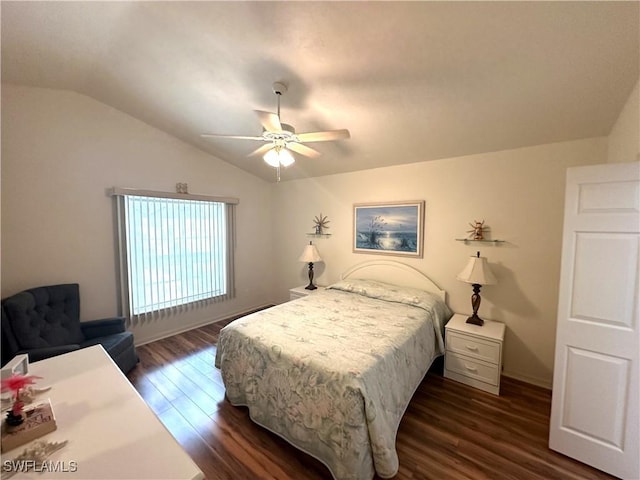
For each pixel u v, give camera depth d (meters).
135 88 2.66
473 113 2.22
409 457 1.76
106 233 3.06
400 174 3.34
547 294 2.50
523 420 2.09
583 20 1.38
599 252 1.61
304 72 2.05
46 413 1.00
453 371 2.61
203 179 3.89
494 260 2.74
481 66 1.76
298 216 4.48
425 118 2.39
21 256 2.56
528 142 2.47
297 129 2.81
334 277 4.08
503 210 2.67
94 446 0.90
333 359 1.74
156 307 3.49
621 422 1.58
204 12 1.71
